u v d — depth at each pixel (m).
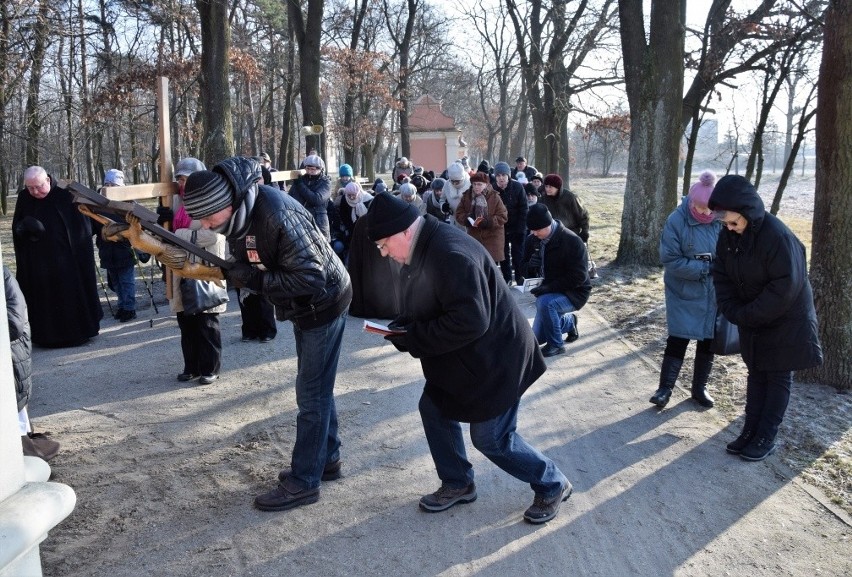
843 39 5.12
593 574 3.32
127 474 4.48
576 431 5.00
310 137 16.94
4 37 17.00
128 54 26.31
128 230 3.40
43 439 4.84
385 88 29.20
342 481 4.30
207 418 5.43
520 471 3.61
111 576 3.38
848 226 5.34
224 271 3.59
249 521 3.85
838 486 4.09
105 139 37.00
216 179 3.34
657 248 11.46
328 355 3.85
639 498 4.01
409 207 3.23
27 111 24.17
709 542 3.56
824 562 3.37
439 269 3.15
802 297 4.25
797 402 5.28
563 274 6.80
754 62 11.36
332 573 3.37
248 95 32.38
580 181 46.53
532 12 22.86
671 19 10.86
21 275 7.51
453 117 53.19
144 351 7.43
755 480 4.19
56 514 1.46
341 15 29.27
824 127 5.33
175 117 27.44
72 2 20.08
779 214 20.22
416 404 5.63
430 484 4.25
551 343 6.86
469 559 3.45
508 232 10.56
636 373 6.25
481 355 3.29
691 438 4.81
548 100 21.88
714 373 6.10
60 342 7.59
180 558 3.52
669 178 11.33
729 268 4.34
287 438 5.00
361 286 7.94
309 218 3.64
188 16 21.12
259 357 7.05
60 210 7.52
